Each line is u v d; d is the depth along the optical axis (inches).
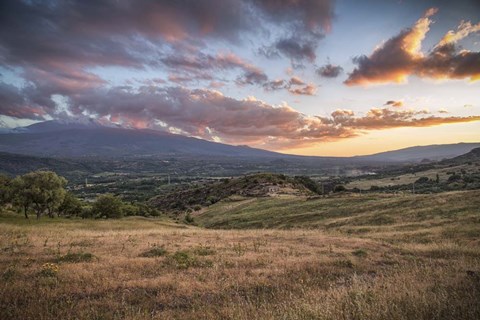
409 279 406.6
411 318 258.1
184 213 4205.2
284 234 1161.4
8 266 512.4
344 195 2871.6
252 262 593.3
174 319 305.6
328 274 502.6
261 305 323.3
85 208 2856.8
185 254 629.6
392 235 1081.4
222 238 1037.2
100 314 315.0
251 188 4724.4
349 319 263.9
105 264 549.6
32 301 344.8
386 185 6151.6
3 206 2282.2
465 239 914.7
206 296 392.8
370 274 511.8
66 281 434.6
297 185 5036.9
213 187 5580.7
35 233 1090.1
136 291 405.4
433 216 1427.2
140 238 1000.9
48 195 2219.5
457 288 350.9
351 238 1013.8
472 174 5625.0
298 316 274.2
